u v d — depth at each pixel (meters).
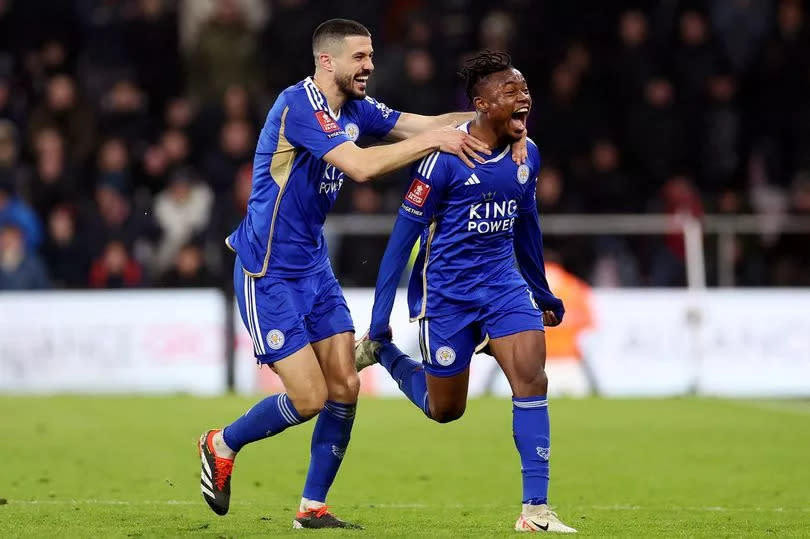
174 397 43.28
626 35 54.00
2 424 36.78
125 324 45.03
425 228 21.08
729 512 23.98
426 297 21.27
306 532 20.31
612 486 27.70
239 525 21.33
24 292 45.97
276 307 20.77
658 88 52.84
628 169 52.97
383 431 36.41
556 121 52.34
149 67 56.53
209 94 55.97
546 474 20.52
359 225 47.00
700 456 32.09
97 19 56.72
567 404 42.53
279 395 20.98
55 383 44.69
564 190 51.06
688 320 46.12
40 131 53.44
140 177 52.44
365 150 20.27
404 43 54.94
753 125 55.38
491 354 21.39
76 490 26.09
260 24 59.34
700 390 46.09
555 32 55.94
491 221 20.72
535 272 22.25
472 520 22.55
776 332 46.38
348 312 21.56
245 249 21.08
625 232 47.84
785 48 55.34
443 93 51.66
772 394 46.19
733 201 50.84
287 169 20.72
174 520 21.83
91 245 48.34
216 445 21.19
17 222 46.19
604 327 45.91
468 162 20.28
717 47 54.66
